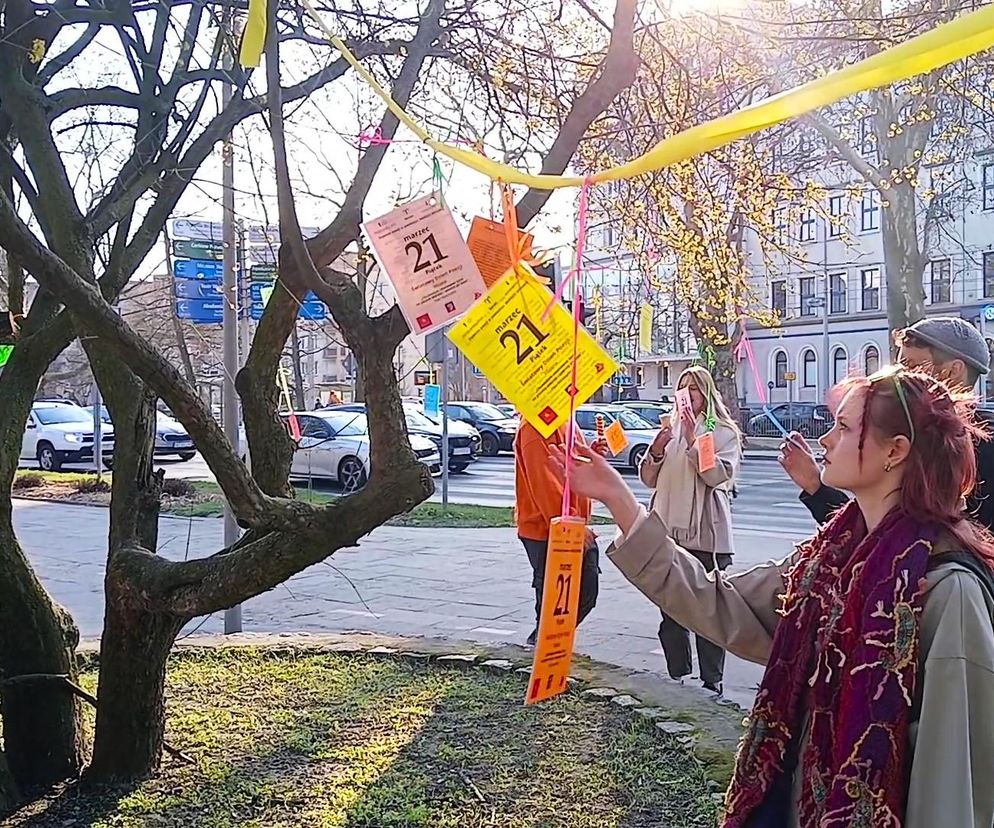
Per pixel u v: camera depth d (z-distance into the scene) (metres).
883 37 5.15
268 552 3.14
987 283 35.12
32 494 18.08
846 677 1.70
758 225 6.51
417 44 3.51
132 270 4.22
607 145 5.19
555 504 5.80
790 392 42.22
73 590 9.18
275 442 3.81
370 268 4.05
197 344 25.16
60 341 4.02
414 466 3.03
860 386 1.89
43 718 3.96
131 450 3.87
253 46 1.98
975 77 8.77
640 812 3.70
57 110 4.05
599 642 7.02
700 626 2.19
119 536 3.82
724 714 4.70
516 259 2.04
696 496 5.44
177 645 6.18
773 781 1.85
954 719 1.58
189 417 2.86
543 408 2.02
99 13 4.07
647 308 5.81
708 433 5.16
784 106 1.27
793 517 14.66
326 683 5.40
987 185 34.28
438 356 14.24
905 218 17.34
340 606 8.34
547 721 4.70
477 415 28.62
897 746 1.62
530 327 2.01
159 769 4.05
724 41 5.61
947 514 1.74
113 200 3.93
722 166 6.09
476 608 8.26
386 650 6.03
